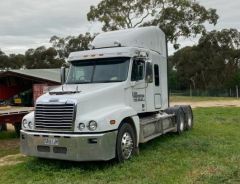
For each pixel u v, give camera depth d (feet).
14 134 51.75
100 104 29.71
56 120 28.45
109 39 37.22
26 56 234.79
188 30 153.58
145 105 35.45
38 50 229.04
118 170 27.71
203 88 228.84
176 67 241.35
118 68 32.99
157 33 41.14
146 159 30.94
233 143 37.93
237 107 96.94
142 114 37.27
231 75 219.61
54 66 216.74
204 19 153.28
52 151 28.45
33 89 58.54
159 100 39.19
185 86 241.76
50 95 30.17
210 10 154.20
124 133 30.17
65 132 28.14
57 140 28.04
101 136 27.32
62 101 28.37
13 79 63.93
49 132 28.76
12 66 237.45
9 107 50.55
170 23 149.89
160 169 27.78
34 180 26.37
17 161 33.24
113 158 29.04
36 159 32.37
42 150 28.94
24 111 46.98
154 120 36.78
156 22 149.38
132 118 31.50
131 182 24.57
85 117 28.02
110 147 28.12
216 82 223.92
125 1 147.64
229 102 128.77
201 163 29.09
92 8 151.94
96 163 30.04
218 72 224.53
